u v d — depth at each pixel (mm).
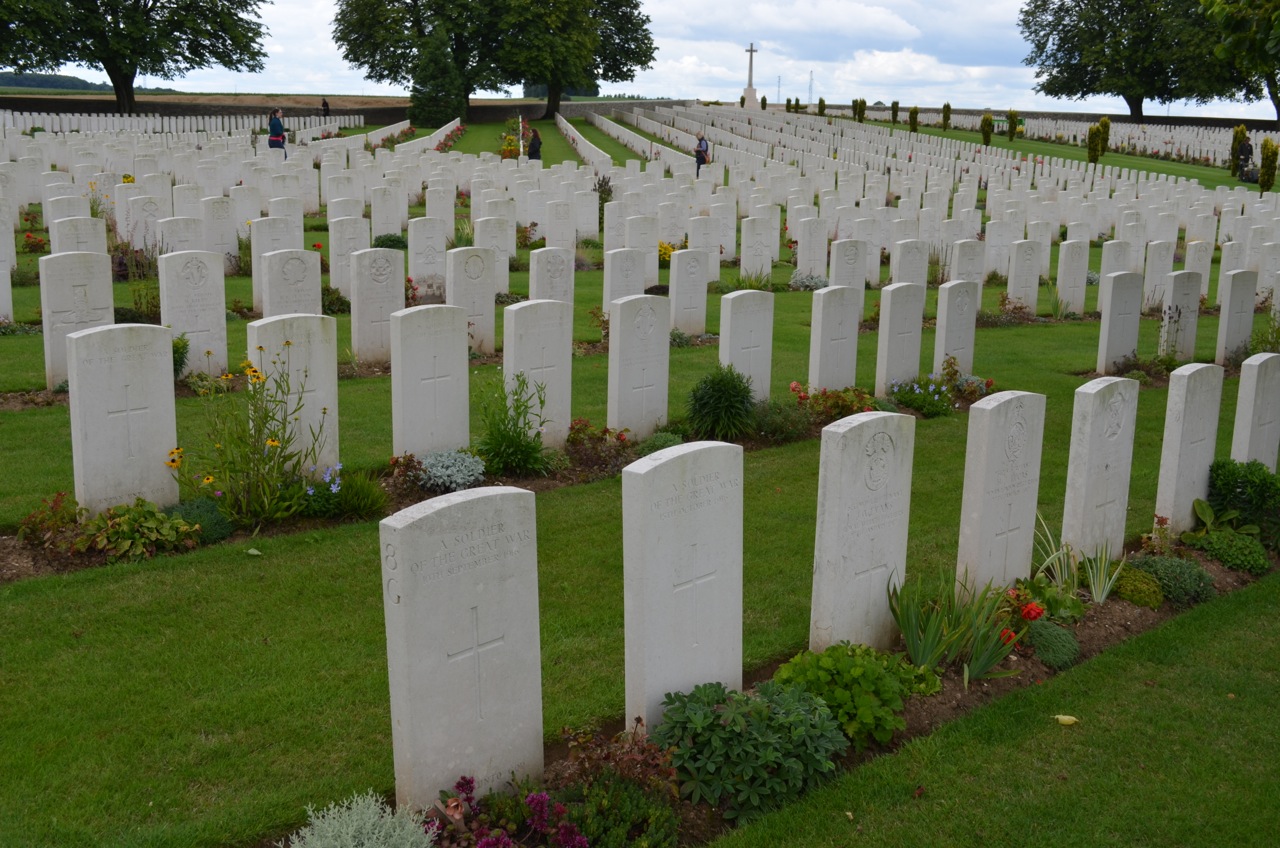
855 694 6539
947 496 10945
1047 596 8211
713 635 6684
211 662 7172
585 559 9094
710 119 70125
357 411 12883
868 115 86438
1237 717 6910
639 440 12414
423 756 5500
